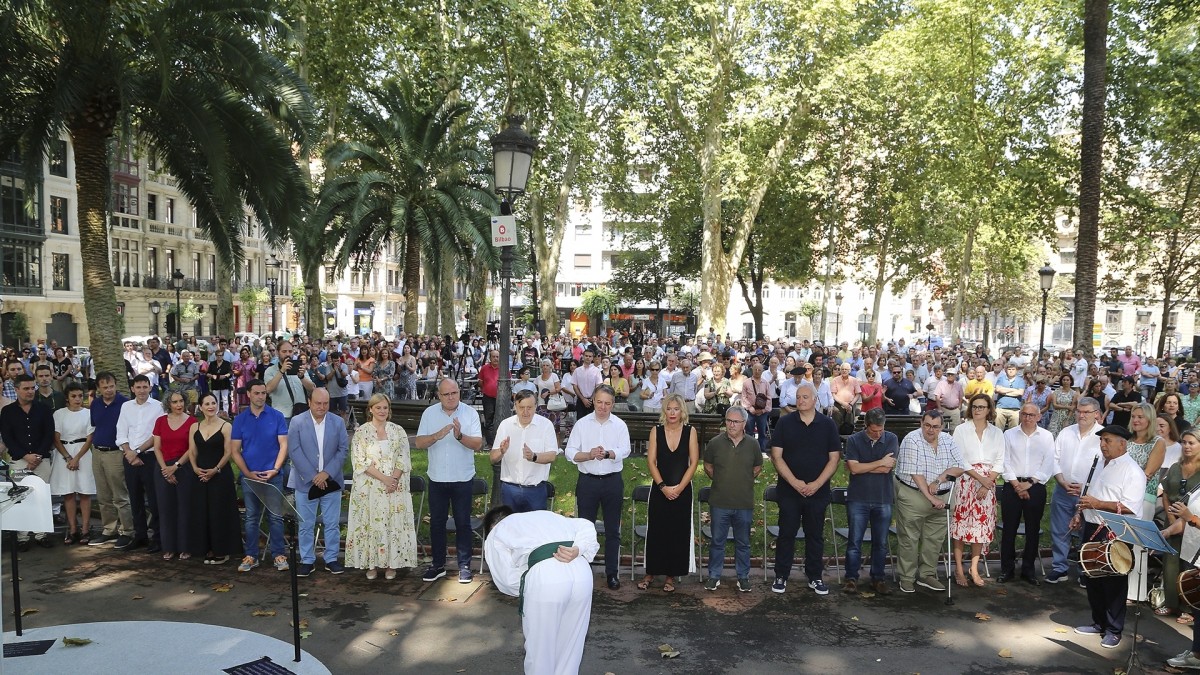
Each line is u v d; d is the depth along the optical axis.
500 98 27.95
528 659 4.36
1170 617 6.78
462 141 25.19
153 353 19.64
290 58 21.95
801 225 37.62
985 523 7.48
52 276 40.12
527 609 4.32
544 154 26.44
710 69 25.77
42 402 8.26
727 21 27.62
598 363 18.88
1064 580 7.75
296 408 12.20
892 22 31.27
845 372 13.64
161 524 7.82
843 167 33.91
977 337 74.06
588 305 61.25
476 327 32.97
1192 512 5.69
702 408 14.52
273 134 12.13
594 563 8.05
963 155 28.88
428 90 23.33
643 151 33.53
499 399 8.45
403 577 7.47
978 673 5.61
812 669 5.63
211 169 11.38
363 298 67.62
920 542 7.47
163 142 13.12
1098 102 15.15
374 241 24.22
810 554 7.28
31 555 7.95
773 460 7.27
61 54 10.94
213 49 11.45
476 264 27.69
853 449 7.45
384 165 22.91
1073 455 7.55
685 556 7.14
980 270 44.28
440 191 22.89
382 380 16.59
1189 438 6.07
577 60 25.02
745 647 6.01
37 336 38.94
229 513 7.62
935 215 36.06
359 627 6.21
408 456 7.48
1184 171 27.30
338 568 7.56
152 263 50.66
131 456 7.91
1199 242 29.19
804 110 28.03
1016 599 7.22
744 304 79.88
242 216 13.41
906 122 28.75
